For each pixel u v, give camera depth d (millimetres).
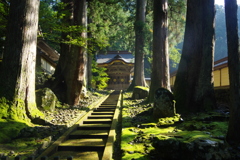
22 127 5445
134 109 9219
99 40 11117
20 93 6266
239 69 3910
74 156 4539
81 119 7734
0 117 5684
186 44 7621
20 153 4113
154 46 10977
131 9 22406
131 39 22797
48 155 4391
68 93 10492
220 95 9680
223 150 3318
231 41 3959
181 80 7445
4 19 8477
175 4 18953
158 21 10922
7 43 6465
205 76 7109
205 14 7340
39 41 13078
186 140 3541
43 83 11203
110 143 4941
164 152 3674
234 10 3990
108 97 16406
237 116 3895
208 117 5773
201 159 3170
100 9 18734
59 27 9656
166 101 6363
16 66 6324
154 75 10703
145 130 5520
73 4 11914
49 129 5941
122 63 31859
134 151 4082
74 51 10664
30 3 6707
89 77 20125
